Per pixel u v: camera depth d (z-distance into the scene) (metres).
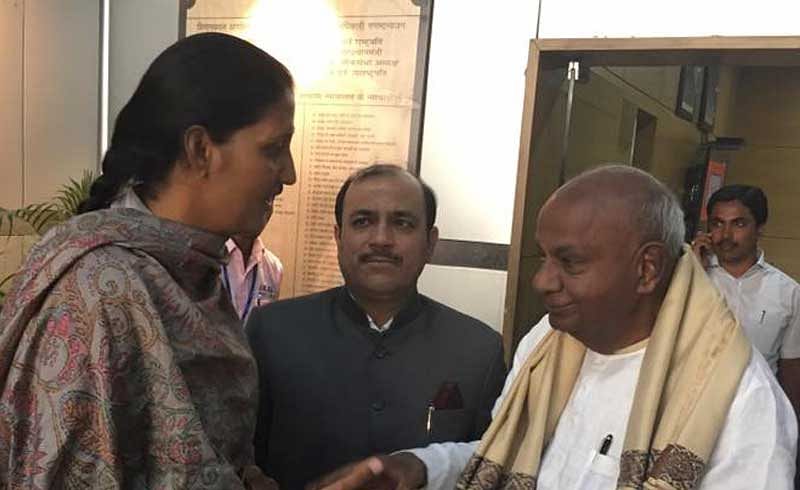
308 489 1.16
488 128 2.42
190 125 0.89
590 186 0.92
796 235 4.81
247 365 0.99
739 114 4.94
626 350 1.00
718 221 2.67
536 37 2.34
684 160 4.32
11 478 0.80
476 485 1.05
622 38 2.16
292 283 2.70
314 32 2.61
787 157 4.81
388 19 2.50
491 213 2.43
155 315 0.84
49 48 2.86
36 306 0.82
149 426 0.84
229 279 2.35
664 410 0.90
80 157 3.06
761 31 2.10
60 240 0.86
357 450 1.38
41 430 0.79
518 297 2.36
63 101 2.95
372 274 1.38
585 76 2.48
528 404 1.10
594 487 0.97
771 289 2.62
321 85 2.61
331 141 2.61
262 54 0.95
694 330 0.92
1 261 2.79
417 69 2.48
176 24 2.88
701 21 2.15
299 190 2.66
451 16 2.43
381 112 2.54
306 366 1.41
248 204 0.95
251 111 0.91
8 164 2.77
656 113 3.55
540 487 1.03
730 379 0.88
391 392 1.39
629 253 0.90
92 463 0.80
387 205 1.37
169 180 0.92
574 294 0.93
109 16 3.01
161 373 0.83
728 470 0.85
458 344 1.44
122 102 3.04
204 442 0.84
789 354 2.62
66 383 0.79
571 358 1.08
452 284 2.49
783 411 0.88
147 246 0.88
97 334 0.80
